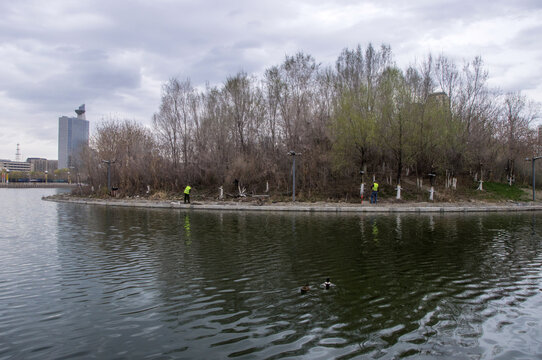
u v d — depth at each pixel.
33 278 8.67
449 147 32.16
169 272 9.20
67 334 5.72
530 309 6.85
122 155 44.25
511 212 26.72
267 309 6.77
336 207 26.92
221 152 38.53
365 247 12.45
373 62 36.03
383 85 31.91
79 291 7.74
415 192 34.62
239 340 5.53
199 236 14.73
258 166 37.59
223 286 8.09
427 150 32.16
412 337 5.68
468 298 7.41
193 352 5.16
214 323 6.14
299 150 36.66
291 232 15.90
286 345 5.38
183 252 11.57
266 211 26.66
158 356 5.04
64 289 7.87
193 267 9.70
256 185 37.56
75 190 51.31
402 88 31.02
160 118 42.47
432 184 32.31
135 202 33.62
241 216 22.98
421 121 31.19
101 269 9.48
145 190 42.22
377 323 6.18
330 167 34.97
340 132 32.03
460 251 11.84
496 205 30.47
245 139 40.22
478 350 5.29
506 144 38.38
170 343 5.43
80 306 6.89
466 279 8.70
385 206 28.12
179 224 18.72
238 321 6.23
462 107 35.19
